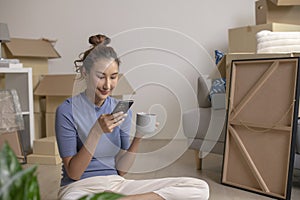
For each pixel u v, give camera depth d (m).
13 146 2.46
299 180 1.93
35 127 2.87
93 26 3.26
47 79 2.83
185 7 3.18
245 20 3.11
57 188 1.84
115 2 3.23
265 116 1.78
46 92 2.75
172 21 3.20
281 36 1.98
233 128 1.91
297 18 2.40
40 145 2.42
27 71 2.51
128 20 3.24
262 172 1.75
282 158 1.68
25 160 2.43
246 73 1.91
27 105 2.55
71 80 2.75
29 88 2.52
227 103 1.97
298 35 1.99
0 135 2.46
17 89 2.60
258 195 1.72
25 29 3.29
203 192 1.34
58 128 1.27
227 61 2.02
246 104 1.87
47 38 3.28
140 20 3.23
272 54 1.84
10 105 2.43
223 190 1.81
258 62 1.85
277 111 1.73
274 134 1.74
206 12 3.16
